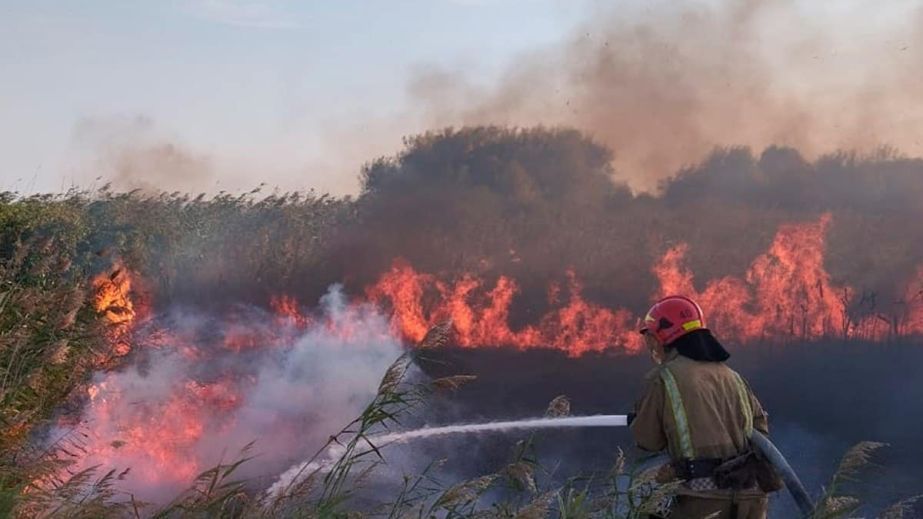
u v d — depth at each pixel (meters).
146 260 17.81
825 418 12.27
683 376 4.42
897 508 4.59
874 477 9.16
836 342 18.94
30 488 4.76
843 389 14.38
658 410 4.45
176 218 20.20
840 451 10.58
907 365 16.36
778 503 8.02
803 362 17.05
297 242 22.62
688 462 4.32
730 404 4.43
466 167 25.92
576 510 4.09
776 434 11.48
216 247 20.80
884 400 13.49
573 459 9.64
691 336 4.52
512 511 4.33
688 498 4.33
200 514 4.37
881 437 11.25
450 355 17.98
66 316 6.44
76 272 9.43
